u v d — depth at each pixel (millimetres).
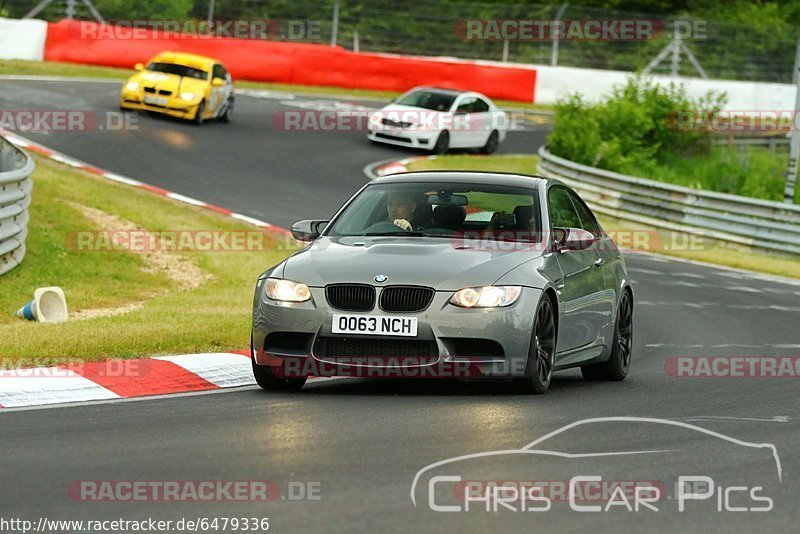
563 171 83375
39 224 52969
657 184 75500
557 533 15258
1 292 42562
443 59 132750
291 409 23906
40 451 19609
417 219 28312
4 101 87438
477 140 97062
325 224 29219
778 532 15680
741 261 67312
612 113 97125
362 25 131875
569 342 28234
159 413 23297
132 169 73000
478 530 15258
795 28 132750
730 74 131500
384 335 25094
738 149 105438
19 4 118625
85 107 89750
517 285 25734
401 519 15656
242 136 89188
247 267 52469
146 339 30734
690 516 16266
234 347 32438
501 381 28594
